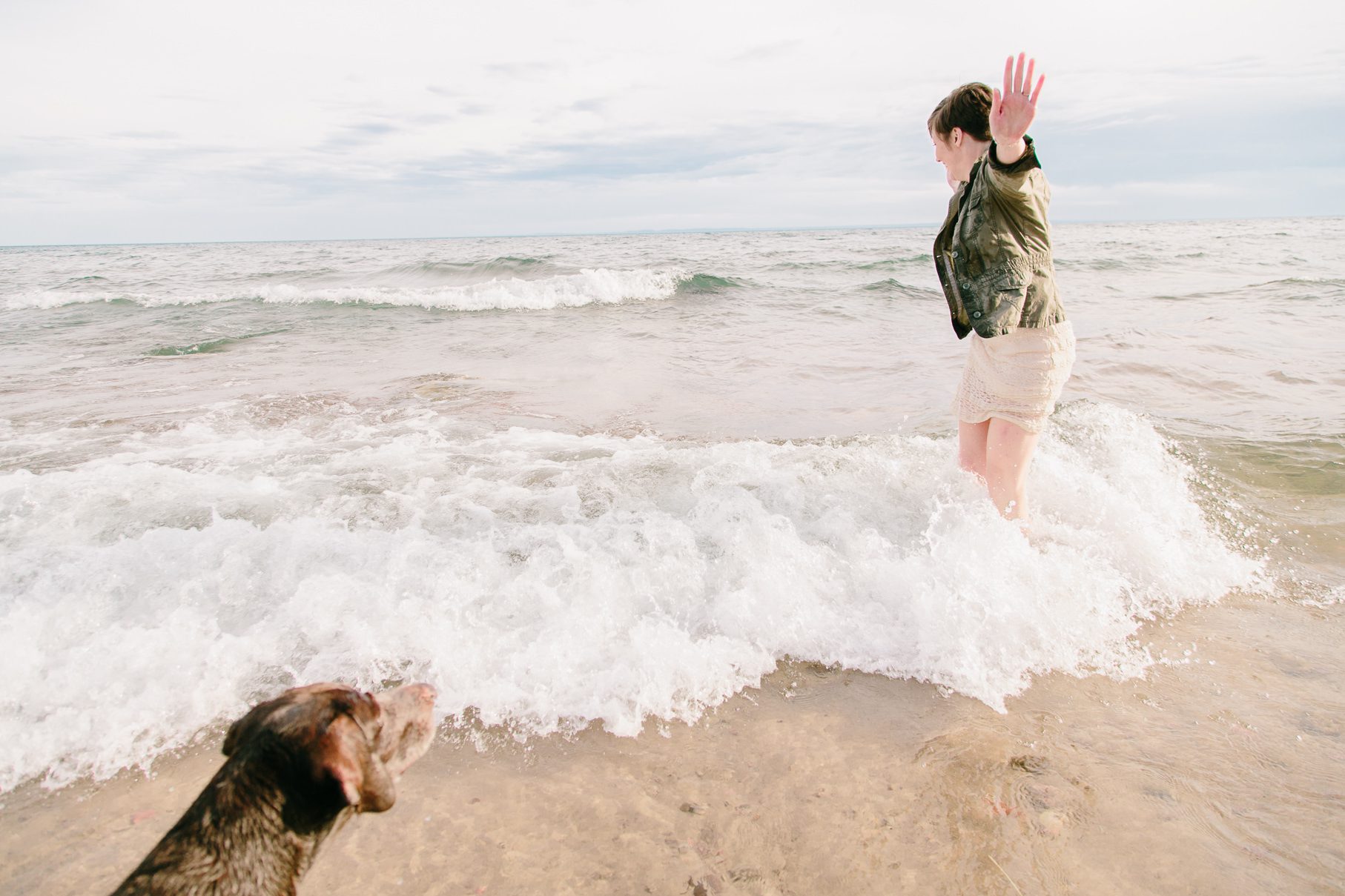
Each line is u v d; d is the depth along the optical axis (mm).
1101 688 2838
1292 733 2557
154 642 2910
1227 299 13430
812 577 3412
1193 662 3000
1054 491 4176
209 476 4840
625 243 47250
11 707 2650
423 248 51875
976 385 3645
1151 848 2086
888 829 2178
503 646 2969
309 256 38125
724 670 2916
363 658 2893
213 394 7543
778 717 2705
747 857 2098
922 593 3193
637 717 2684
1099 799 2273
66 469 5066
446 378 8195
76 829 2223
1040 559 3355
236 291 16625
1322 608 3406
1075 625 3143
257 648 2920
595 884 2018
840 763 2457
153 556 3570
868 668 2973
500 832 2205
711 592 3352
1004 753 2484
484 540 3764
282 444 5734
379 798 1785
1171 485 4574
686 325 11781
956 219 3527
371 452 5422
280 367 8984
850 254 27078
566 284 15148
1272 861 2037
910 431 5879
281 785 1735
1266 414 6113
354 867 2084
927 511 4109
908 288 15500
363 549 3617
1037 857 2068
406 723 1981
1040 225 3213
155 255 43906
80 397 7465
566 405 6965
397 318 13031
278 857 1733
